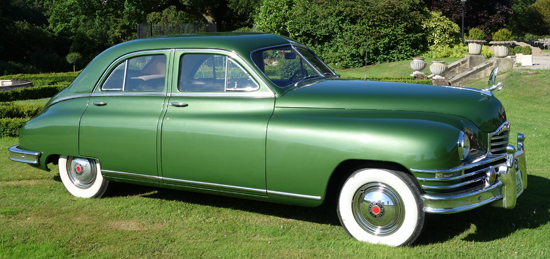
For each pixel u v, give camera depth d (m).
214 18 43.41
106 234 4.13
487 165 3.82
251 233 4.15
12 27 41.91
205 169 4.26
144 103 4.59
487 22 32.06
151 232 4.18
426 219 3.77
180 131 4.32
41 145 5.08
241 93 4.24
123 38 54.53
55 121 4.98
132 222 4.43
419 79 16.53
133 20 33.75
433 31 25.70
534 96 13.76
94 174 5.04
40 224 4.36
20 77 23.58
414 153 3.46
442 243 3.80
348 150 3.66
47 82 22.27
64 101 5.07
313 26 24.55
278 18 25.12
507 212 4.52
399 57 24.16
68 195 5.22
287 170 3.91
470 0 31.69
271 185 4.02
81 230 4.22
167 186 4.56
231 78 4.29
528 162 6.49
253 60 4.26
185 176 4.38
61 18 33.78
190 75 4.46
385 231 3.77
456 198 3.48
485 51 23.19
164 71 4.59
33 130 5.12
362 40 23.77
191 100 4.38
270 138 3.95
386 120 3.68
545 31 62.28
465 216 4.42
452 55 23.84
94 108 4.84
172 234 4.13
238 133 4.08
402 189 3.62
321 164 3.77
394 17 24.11
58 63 42.09
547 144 7.64
